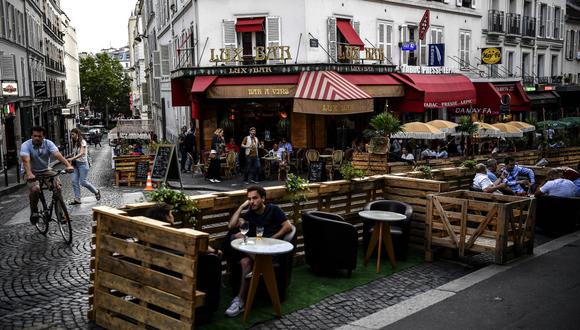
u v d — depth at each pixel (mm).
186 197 6660
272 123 22031
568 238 9828
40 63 42219
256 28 21234
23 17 35062
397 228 8445
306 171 20719
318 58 21359
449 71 28031
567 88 35125
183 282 4926
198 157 22391
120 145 27594
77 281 7465
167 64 31938
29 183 9875
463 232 8141
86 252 8930
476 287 7043
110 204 13500
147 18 45875
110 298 5738
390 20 24391
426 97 23609
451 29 28250
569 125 26281
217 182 18438
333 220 7430
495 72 32156
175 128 31359
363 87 21422
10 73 29531
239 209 6809
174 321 5012
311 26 21141
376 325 5859
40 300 6727
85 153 13484
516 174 12578
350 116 22891
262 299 6602
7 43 30266
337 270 7816
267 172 19672
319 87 19328
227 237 6711
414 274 7828
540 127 23719
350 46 21719
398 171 16109
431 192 8883
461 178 12180
